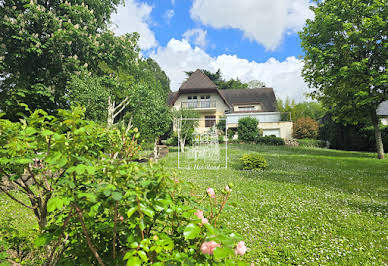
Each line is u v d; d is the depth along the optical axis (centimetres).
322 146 2419
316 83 1642
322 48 1534
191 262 124
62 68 1321
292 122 2725
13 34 1195
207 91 3005
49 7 1388
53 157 120
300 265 306
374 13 1374
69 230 170
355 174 1024
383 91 1441
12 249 208
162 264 119
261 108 3156
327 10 1518
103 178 137
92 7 1552
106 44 1542
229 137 2698
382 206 570
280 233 403
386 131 1966
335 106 1697
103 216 179
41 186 167
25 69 1281
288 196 648
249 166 1145
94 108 1006
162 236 133
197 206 161
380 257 333
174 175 162
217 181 832
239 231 402
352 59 1453
